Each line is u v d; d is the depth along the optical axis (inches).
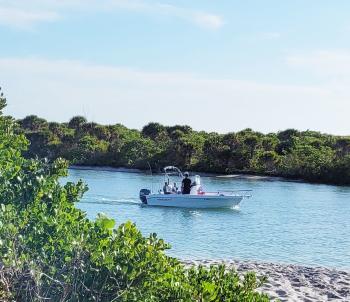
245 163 3324.3
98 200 1640.0
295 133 4028.1
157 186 2256.4
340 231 1221.7
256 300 282.2
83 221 279.0
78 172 3250.5
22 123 4788.4
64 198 298.0
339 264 842.8
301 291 609.6
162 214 1390.3
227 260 800.3
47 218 262.5
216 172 3331.7
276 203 1798.7
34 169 322.3
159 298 250.4
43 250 245.0
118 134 4338.1
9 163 316.5
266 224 1288.1
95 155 3737.7
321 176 3036.4
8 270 218.7
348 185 2930.6
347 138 3555.6
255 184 2659.9
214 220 1318.9
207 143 3442.4
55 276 233.3
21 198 289.7
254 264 769.6
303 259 874.1
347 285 657.6
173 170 3400.6
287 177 3169.3
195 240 1020.5
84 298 228.2
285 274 700.7
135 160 3612.2
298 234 1152.8
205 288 265.3
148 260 240.1
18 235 243.6
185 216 1370.6
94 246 238.5
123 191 1985.7
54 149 3890.3
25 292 220.8
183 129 4296.3
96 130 4333.2
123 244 245.9
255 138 3378.4
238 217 1393.9
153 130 4301.2
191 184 1571.1
